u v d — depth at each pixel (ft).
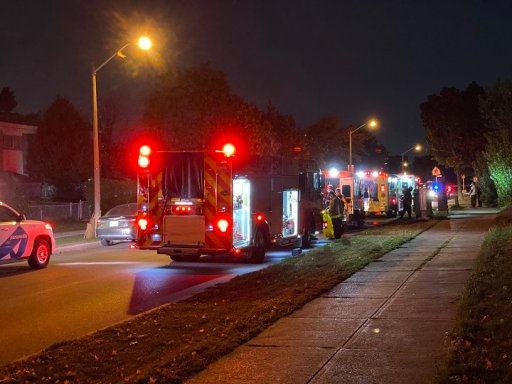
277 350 24.52
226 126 114.83
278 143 146.10
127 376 22.40
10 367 24.41
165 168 51.93
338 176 97.09
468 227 79.77
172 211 51.75
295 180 65.31
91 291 43.27
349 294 35.76
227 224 50.70
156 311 33.81
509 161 98.84
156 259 61.52
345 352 23.79
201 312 32.91
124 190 130.82
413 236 70.69
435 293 34.73
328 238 75.00
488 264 41.98
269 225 58.54
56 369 23.84
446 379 19.19
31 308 37.70
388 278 40.91
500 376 19.20
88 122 154.92
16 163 161.79
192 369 22.31
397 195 126.31
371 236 73.26
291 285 39.91
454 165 198.29
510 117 95.61
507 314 26.68
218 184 50.85
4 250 51.67
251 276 44.96
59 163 145.38
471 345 22.74
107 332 29.37
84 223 116.16
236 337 26.48
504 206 107.45
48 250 57.11
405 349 23.77
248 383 20.81
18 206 102.58
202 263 57.52
